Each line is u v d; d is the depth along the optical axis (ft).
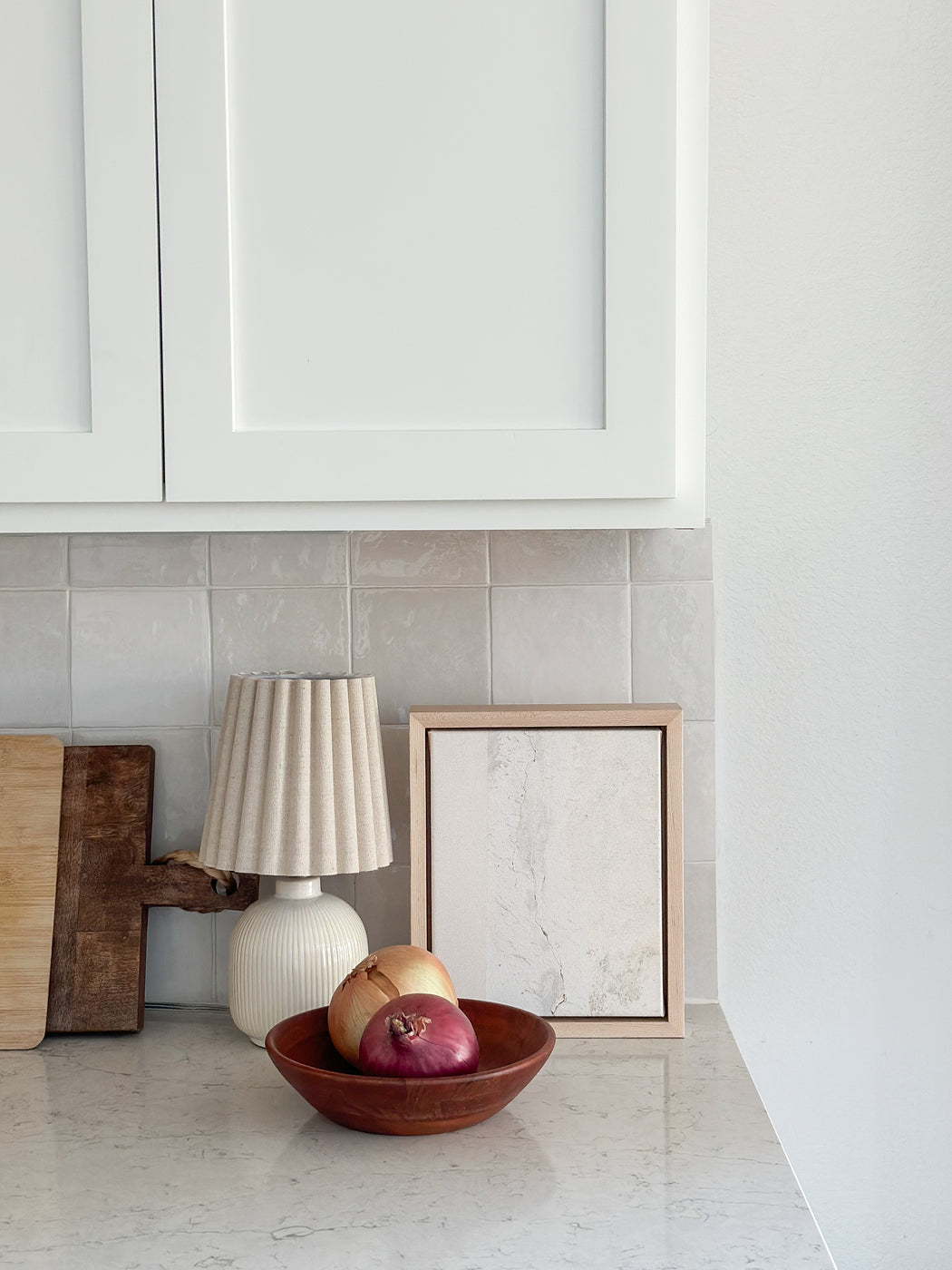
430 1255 2.48
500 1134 3.05
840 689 4.19
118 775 3.99
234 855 3.53
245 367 3.06
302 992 3.56
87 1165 2.91
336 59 3.00
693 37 3.01
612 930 3.75
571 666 4.12
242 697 3.58
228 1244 2.53
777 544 4.16
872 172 4.09
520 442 3.03
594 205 3.01
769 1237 2.54
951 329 4.11
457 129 3.01
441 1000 3.06
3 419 3.10
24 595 4.14
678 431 3.10
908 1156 4.27
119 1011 3.84
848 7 4.06
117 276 3.03
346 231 3.03
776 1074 4.26
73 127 3.04
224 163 3.00
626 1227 2.58
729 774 4.21
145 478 3.07
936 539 4.16
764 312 4.13
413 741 3.74
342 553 4.11
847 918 4.23
